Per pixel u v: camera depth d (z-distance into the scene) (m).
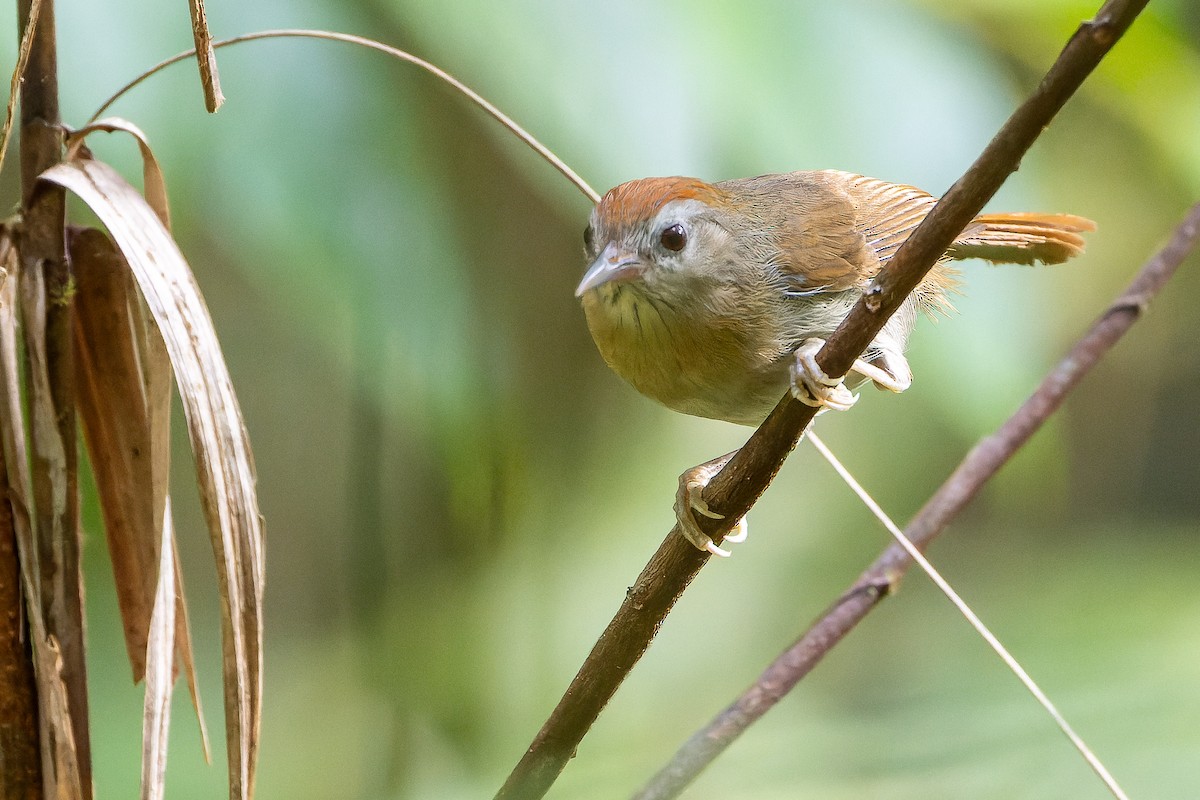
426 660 3.47
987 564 3.80
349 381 3.51
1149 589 3.42
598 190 3.36
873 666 3.53
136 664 3.29
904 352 3.37
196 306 3.27
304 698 3.51
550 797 3.37
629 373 3.36
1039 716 3.35
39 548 3.28
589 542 3.50
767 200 3.36
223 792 3.45
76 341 3.29
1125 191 3.53
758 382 3.36
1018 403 3.39
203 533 3.55
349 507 3.49
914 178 3.38
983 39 3.41
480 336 3.42
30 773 3.28
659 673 3.51
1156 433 4.33
